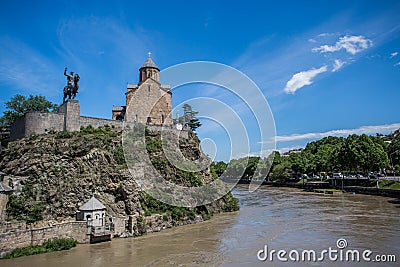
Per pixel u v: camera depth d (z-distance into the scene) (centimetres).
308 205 6875
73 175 4353
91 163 4566
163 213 4569
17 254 3125
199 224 4828
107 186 4409
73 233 3609
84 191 4238
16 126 5441
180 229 4438
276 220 5106
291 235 3978
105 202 4253
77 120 5484
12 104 7381
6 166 4456
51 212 3931
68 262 3008
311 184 10869
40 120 5191
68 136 4978
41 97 7719
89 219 3753
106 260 3066
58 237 3484
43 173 4266
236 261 2991
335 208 6191
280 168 12888
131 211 4209
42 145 4644
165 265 2920
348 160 9056
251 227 4572
